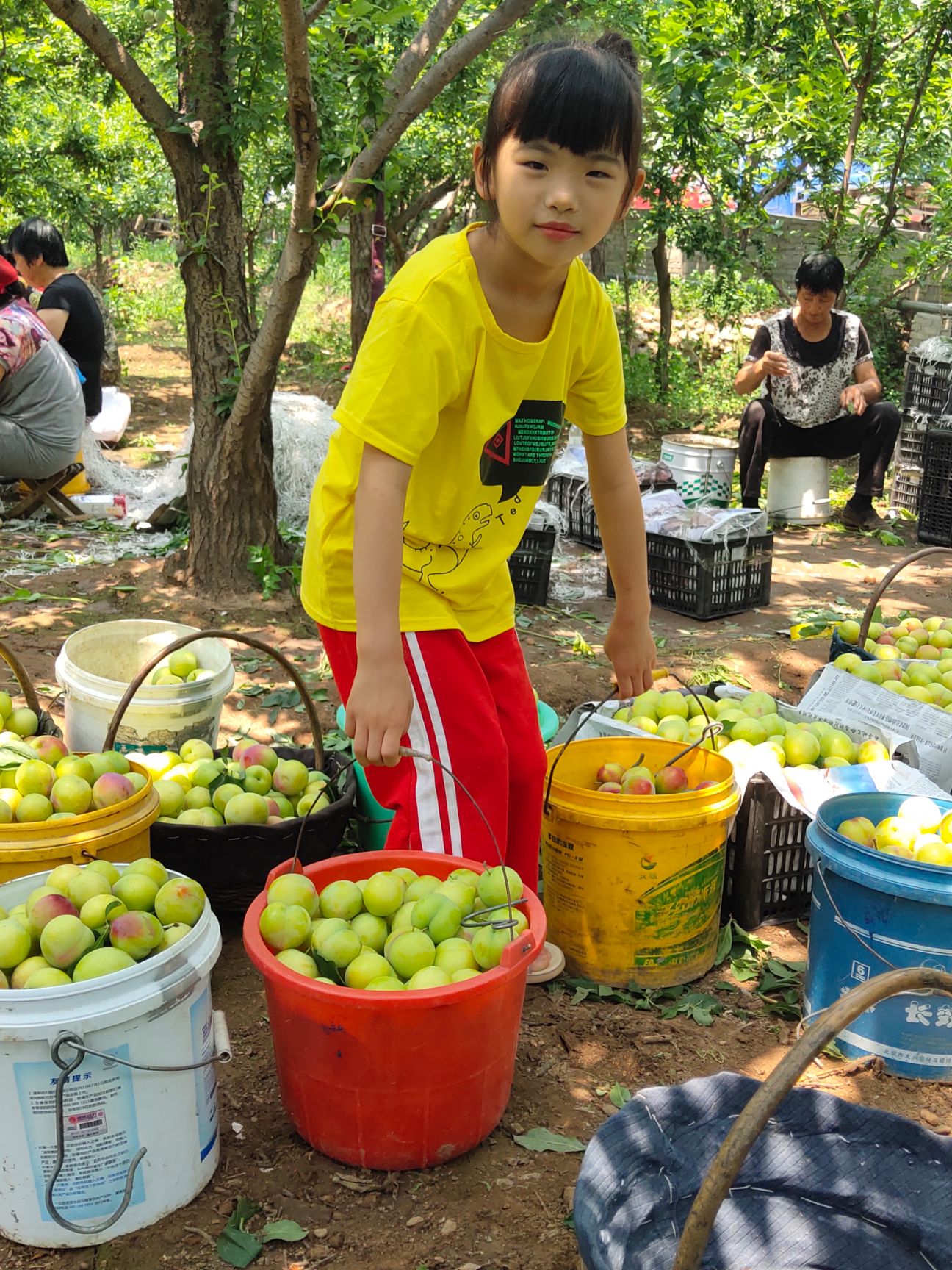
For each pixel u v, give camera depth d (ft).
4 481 26.61
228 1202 7.57
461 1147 7.97
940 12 35.04
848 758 12.00
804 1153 7.33
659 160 36.81
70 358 26.68
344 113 18.70
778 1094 4.78
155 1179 7.27
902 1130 7.39
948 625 16.62
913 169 40.34
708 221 41.11
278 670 17.76
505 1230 7.41
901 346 43.91
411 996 7.16
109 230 61.16
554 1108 8.68
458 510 8.95
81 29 17.69
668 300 44.78
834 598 23.35
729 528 21.48
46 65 37.09
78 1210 7.06
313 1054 7.59
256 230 44.21
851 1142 7.39
